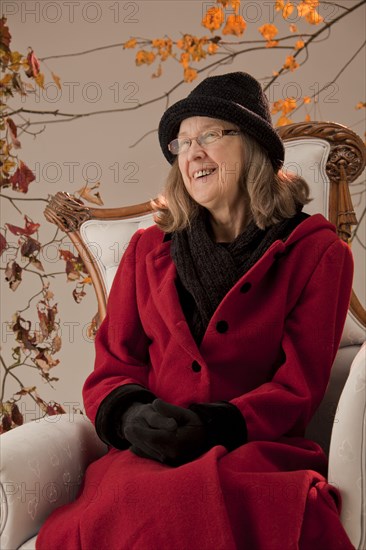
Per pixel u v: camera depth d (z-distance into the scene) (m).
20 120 3.26
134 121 3.24
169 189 2.03
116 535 1.49
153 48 3.21
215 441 1.64
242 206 1.99
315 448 1.74
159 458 1.63
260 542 1.44
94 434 1.91
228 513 1.47
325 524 1.47
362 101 3.18
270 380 1.88
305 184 2.04
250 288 1.84
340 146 2.21
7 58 2.99
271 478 1.50
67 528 1.54
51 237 3.27
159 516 1.46
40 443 1.71
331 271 1.85
